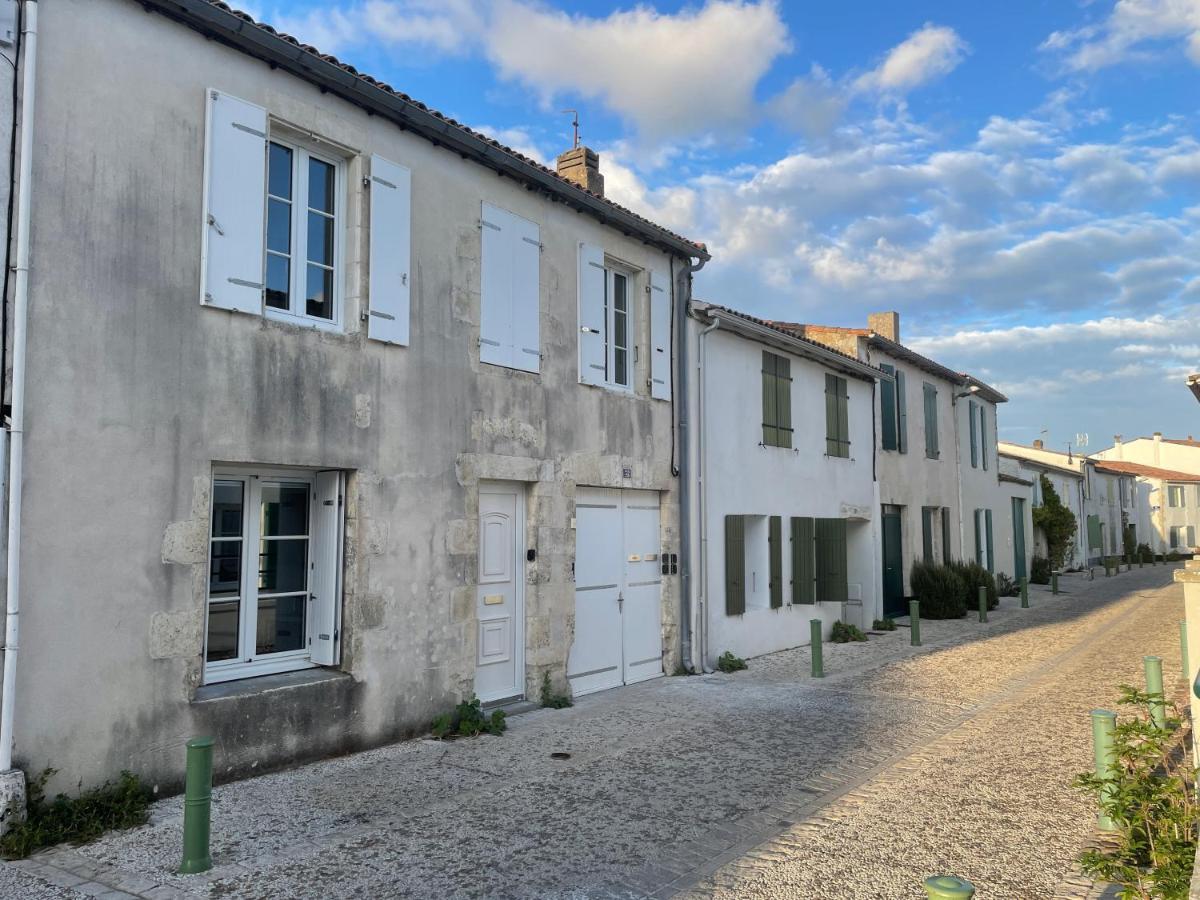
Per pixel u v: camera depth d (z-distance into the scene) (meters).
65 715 5.00
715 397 11.59
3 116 4.84
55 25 5.13
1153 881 3.71
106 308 5.29
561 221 9.09
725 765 6.55
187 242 5.75
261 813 5.28
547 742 7.16
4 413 4.78
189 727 5.61
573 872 4.49
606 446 9.55
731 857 4.71
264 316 6.21
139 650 5.37
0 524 4.73
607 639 9.63
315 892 4.20
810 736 7.47
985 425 23.61
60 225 5.10
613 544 9.80
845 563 13.98
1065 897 4.19
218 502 6.29
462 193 7.89
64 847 4.68
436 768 6.33
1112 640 14.03
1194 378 8.86
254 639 6.49
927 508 19.16
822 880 4.40
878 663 11.64
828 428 14.68
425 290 7.45
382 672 6.89
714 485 11.43
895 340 20.50
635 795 5.79
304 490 6.92
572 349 9.14
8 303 4.82
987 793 5.87
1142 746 4.51
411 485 7.21
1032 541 28.91
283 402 6.27
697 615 10.88
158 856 4.59
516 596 8.50
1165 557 46.69
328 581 6.77
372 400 6.92
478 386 7.93
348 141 6.86
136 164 5.49
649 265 10.44
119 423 5.33
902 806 5.60
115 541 5.28
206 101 5.88
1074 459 38.97
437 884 4.32
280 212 6.62
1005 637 14.46
